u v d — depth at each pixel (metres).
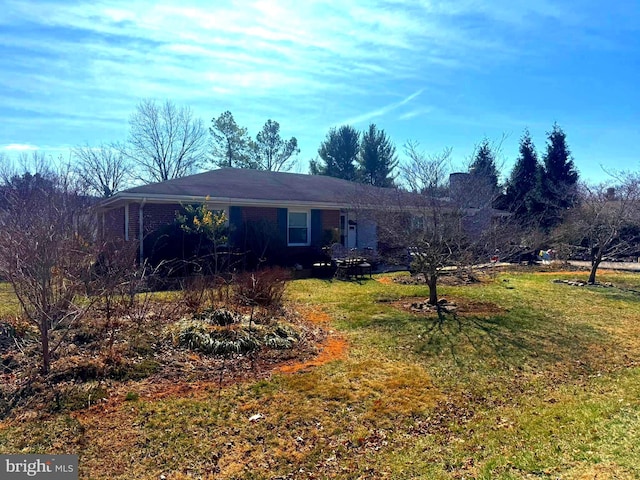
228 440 3.79
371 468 3.46
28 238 4.91
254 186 17.72
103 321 6.47
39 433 3.80
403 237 9.05
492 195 10.52
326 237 17.98
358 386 5.03
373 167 39.78
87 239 7.14
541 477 3.28
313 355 6.12
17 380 4.72
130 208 14.88
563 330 7.64
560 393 5.02
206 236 13.77
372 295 10.98
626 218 13.67
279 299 8.56
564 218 20.36
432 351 6.38
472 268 9.25
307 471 3.40
